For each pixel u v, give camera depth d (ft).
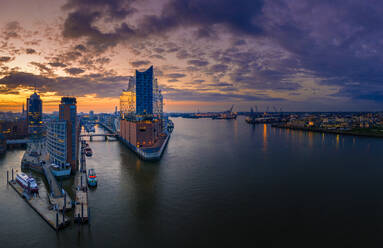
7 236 238.27
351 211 305.53
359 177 458.50
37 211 286.46
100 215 285.43
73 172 453.99
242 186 398.21
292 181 429.38
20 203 316.19
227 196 352.08
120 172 479.00
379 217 288.71
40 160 530.68
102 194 353.72
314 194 364.58
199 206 315.78
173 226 263.29
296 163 575.38
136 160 598.75
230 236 244.83
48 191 359.25
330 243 233.55
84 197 331.98
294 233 251.60
